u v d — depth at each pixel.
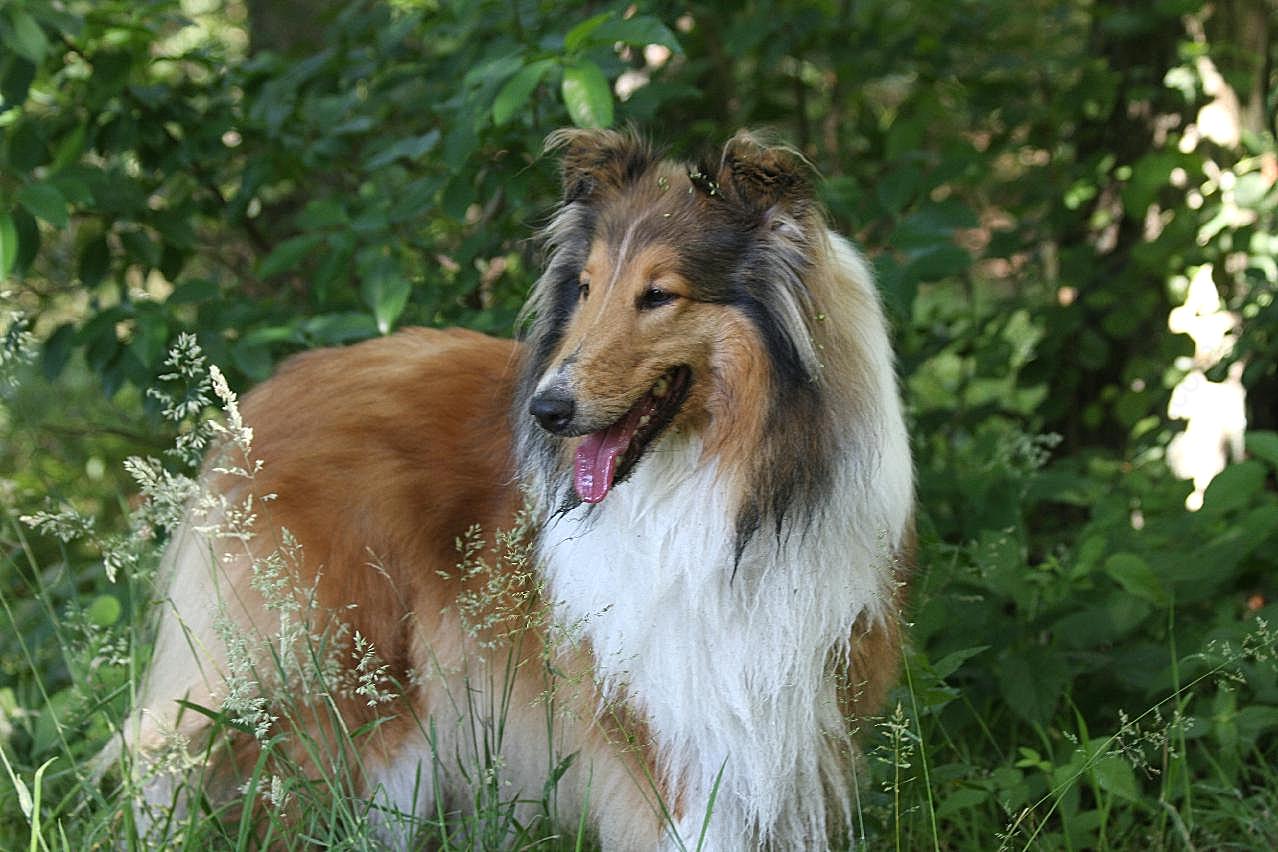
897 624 4.37
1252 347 6.11
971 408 7.41
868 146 8.05
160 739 4.55
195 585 4.68
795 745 4.18
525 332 4.73
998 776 4.64
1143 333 7.34
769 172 3.92
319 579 4.48
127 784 4.18
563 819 4.70
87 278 6.27
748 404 3.98
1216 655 5.00
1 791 4.80
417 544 4.55
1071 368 7.31
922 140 7.82
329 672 4.36
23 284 7.14
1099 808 4.60
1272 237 6.53
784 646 4.07
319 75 6.57
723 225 3.96
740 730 4.12
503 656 4.52
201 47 6.77
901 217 5.99
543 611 4.25
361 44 6.80
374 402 4.71
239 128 6.31
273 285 7.29
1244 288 6.78
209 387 4.66
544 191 5.91
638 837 4.29
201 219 7.20
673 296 3.92
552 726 4.38
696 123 7.53
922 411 7.41
